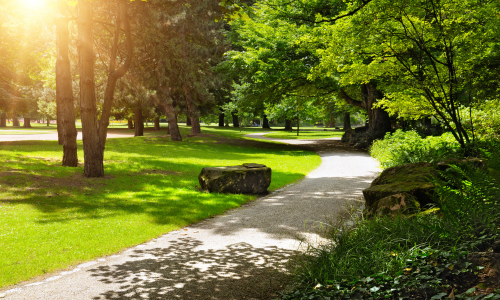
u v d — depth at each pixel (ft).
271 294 14.49
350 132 123.13
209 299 14.10
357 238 16.58
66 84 51.75
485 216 13.74
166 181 45.98
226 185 38.65
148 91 93.56
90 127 45.29
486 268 11.34
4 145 75.41
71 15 51.42
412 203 20.07
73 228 24.95
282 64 89.04
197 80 87.25
